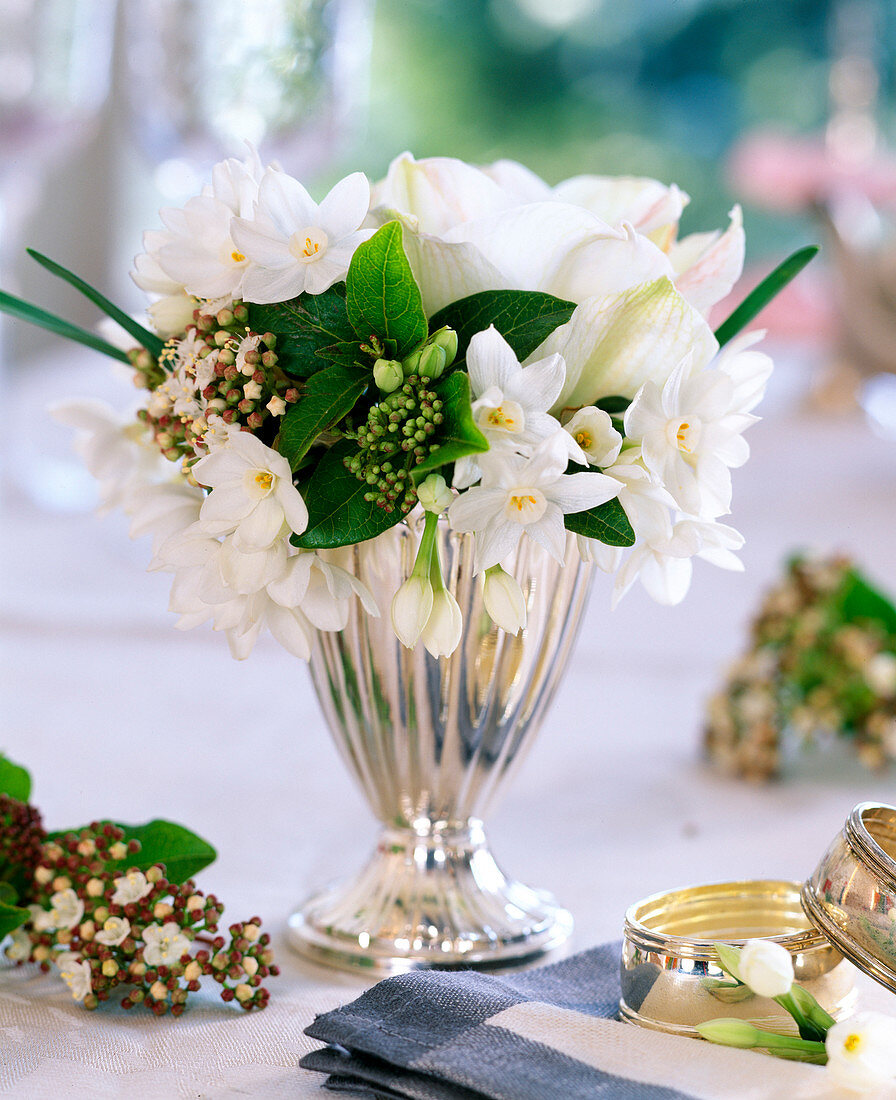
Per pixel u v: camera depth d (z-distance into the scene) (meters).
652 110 5.91
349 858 0.75
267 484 0.60
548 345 0.62
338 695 0.67
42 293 4.14
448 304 0.62
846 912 0.60
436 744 0.67
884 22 5.24
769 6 5.75
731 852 0.77
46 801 0.80
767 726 0.85
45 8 1.28
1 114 1.30
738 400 0.63
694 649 1.25
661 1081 0.58
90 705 0.99
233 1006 0.64
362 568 0.64
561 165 5.91
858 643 0.85
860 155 4.90
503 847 0.77
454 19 5.82
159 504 0.65
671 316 0.62
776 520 1.94
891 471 2.43
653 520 0.61
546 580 0.65
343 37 1.34
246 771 0.85
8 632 1.22
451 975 0.62
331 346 0.62
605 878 0.74
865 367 3.21
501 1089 0.58
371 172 5.70
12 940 0.67
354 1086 0.60
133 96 1.40
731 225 0.64
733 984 0.60
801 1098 0.57
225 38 1.29
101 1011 0.64
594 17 5.84
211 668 1.13
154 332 0.67
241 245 0.60
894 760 0.88
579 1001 0.63
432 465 0.59
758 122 5.82
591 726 0.97
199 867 0.66
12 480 2.01
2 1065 0.61
